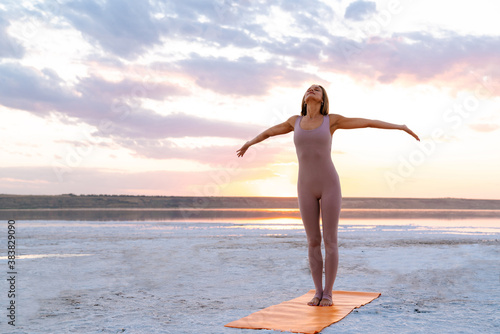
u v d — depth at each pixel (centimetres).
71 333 386
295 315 448
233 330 392
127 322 425
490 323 414
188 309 488
